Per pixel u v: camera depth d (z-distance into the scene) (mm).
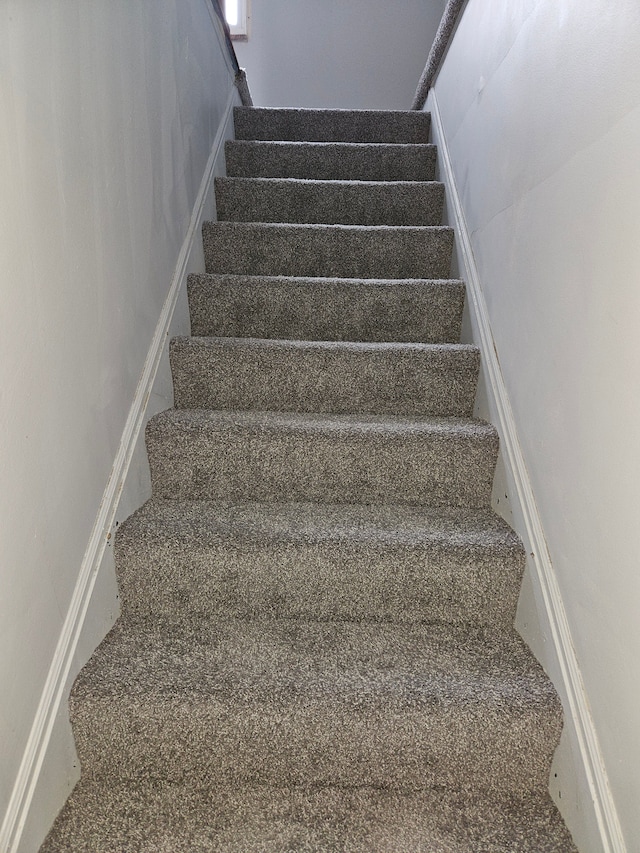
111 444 1231
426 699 1021
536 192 1253
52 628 967
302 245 2002
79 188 1047
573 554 1021
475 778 1045
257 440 1402
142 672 1057
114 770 1038
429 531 1285
